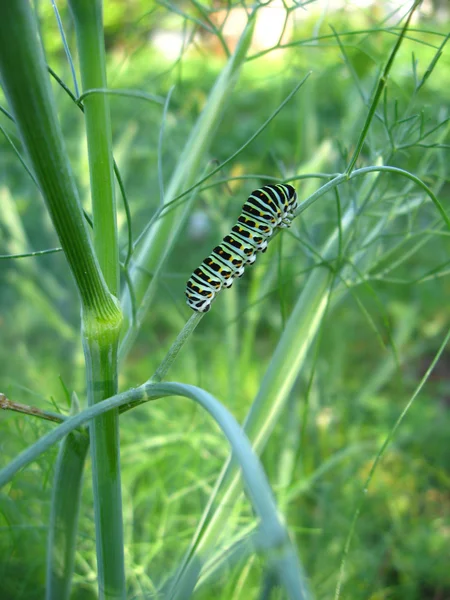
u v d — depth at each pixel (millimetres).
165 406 246
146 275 139
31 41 68
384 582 210
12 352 314
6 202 313
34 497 175
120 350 125
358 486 228
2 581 169
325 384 272
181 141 283
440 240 353
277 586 150
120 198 285
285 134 443
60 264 347
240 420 245
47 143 75
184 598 123
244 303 317
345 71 250
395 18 211
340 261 136
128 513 194
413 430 256
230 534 168
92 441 103
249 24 148
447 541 214
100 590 111
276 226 119
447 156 207
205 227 393
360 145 96
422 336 340
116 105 445
